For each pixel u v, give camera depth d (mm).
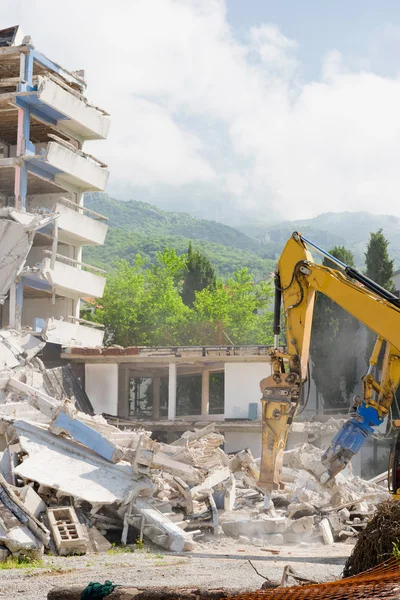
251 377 42250
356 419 17703
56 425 21375
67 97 46969
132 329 64750
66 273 45188
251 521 20688
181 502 21312
